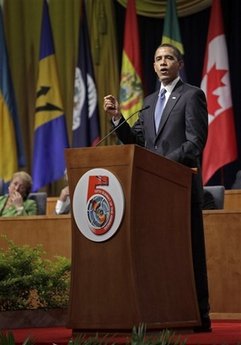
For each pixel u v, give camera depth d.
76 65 34.78
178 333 13.32
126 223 12.59
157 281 12.88
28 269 17.38
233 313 19.64
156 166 12.93
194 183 14.09
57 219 21.22
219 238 19.89
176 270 13.25
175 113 14.49
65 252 21.12
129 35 33.72
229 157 31.94
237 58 33.50
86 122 34.25
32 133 35.88
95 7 35.34
